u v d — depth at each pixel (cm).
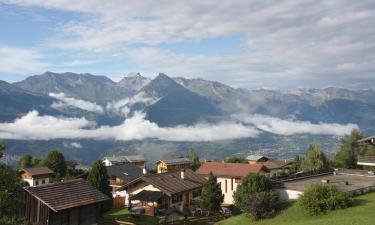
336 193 4253
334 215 4022
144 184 6681
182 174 7362
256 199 4575
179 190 6594
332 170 7281
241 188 5056
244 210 4691
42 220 4331
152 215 6062
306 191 4362
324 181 5606
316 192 4262
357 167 9000
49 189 4516
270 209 4569
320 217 4069
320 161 8788
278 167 11425
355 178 6334
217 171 8331
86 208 4662
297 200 4675
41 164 11562
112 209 6850
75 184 4812
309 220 4047
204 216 6006
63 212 4431
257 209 4525
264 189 4950
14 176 3744
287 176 6494
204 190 6066
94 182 6462
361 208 4069
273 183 5400
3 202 3512
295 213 4359
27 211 4447
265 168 8388
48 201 4319
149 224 5472
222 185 7931
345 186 5209
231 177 7819
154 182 6562
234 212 6328
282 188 5081
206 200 5997
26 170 10506
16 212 3853
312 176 6581
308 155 8969
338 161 9388
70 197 4544
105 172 6625
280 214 4469
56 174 10625
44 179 10600
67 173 10662
